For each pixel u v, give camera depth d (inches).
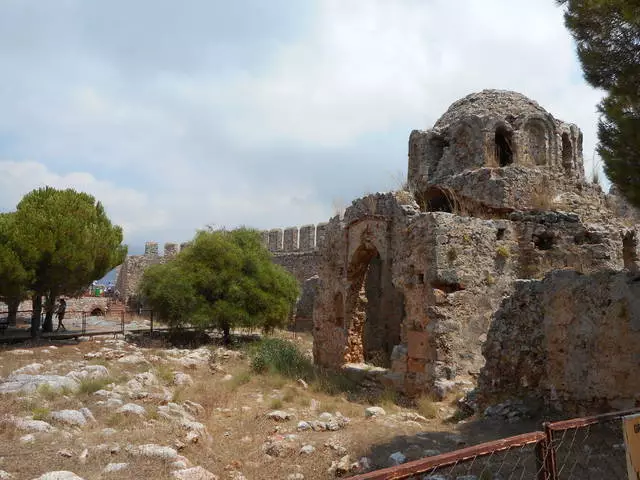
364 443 375.9
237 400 538.9
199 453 344.2
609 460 303.1
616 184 363.3
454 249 583.8
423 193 832.3
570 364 397.7
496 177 691.4
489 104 821.2
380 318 935.0
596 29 364.5
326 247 848.3
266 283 1067.3
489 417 433.1
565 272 420.2
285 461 345.7
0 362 666.8
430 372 564.4
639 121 334.0
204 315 987.9
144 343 973.8
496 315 484.4
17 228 869.8
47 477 250.5
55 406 404.5
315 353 844.0
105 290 2460.6
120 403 430.0
